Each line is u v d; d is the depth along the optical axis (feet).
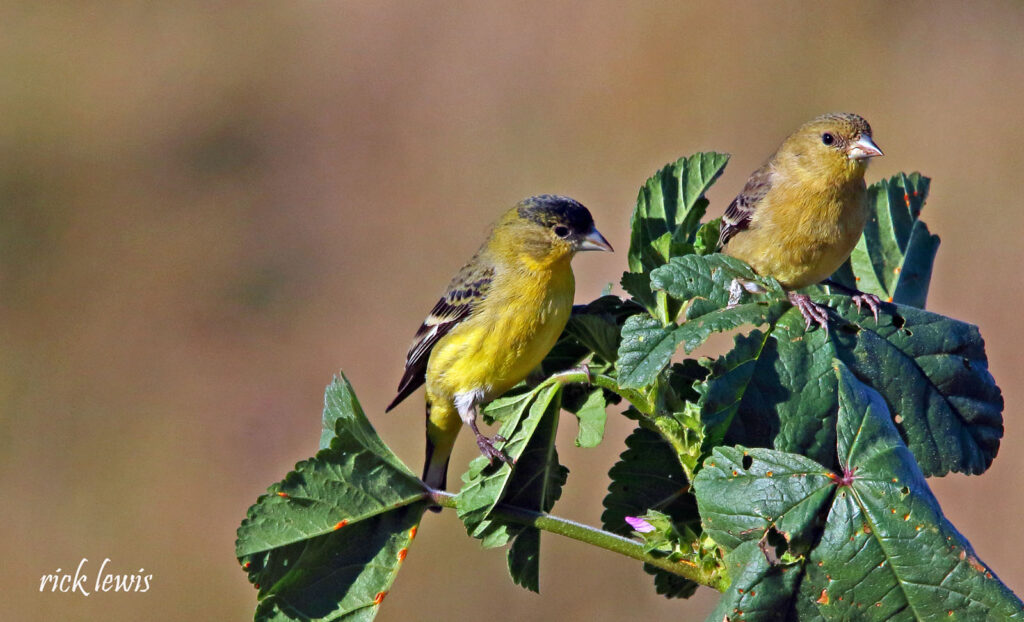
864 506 18.40
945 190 88.58
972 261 83.35
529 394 23.98
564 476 24.40
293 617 22.81
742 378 20.49
